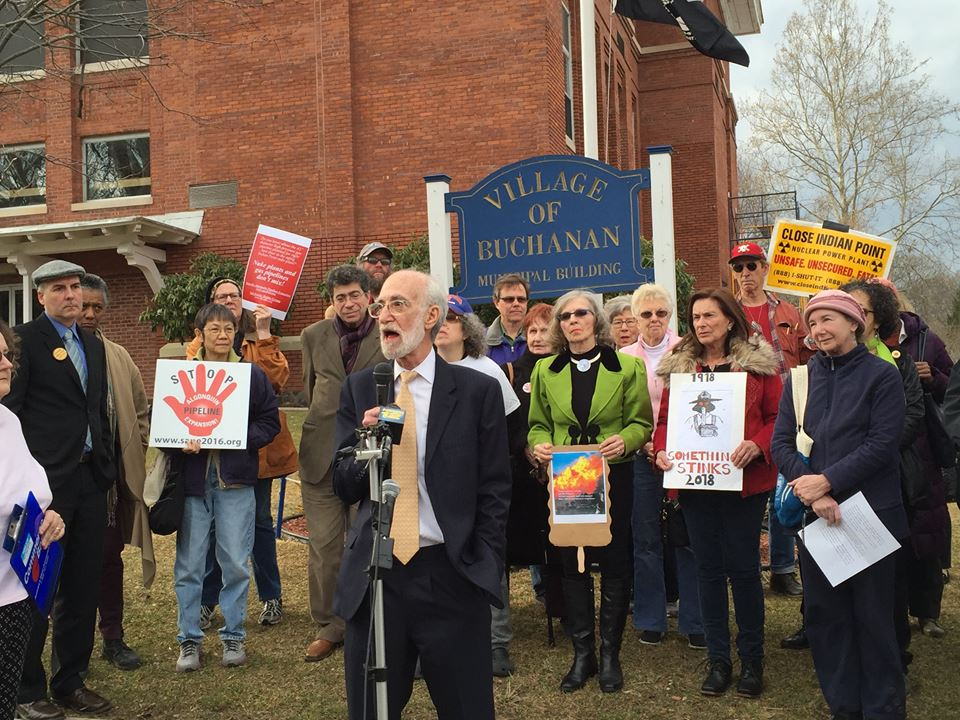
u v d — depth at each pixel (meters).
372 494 3.04
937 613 5.59
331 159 16.28
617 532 5.00
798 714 4.55
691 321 4.98
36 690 4.55
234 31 16.70
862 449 4.12
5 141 17.89
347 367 5.66
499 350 6.30
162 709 4.75
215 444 5.21
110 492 5.25
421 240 15.07
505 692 4.89
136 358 17.47
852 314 4.27
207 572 6.06
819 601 4.29
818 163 34.62
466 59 15.76
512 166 7.46
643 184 7.20
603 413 5.01
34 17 9.35
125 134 17.66
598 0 18.84
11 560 3.26
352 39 16.25
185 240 16.80
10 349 3.64
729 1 26.08
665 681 5.03
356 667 3.20
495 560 3.25
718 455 4.69
